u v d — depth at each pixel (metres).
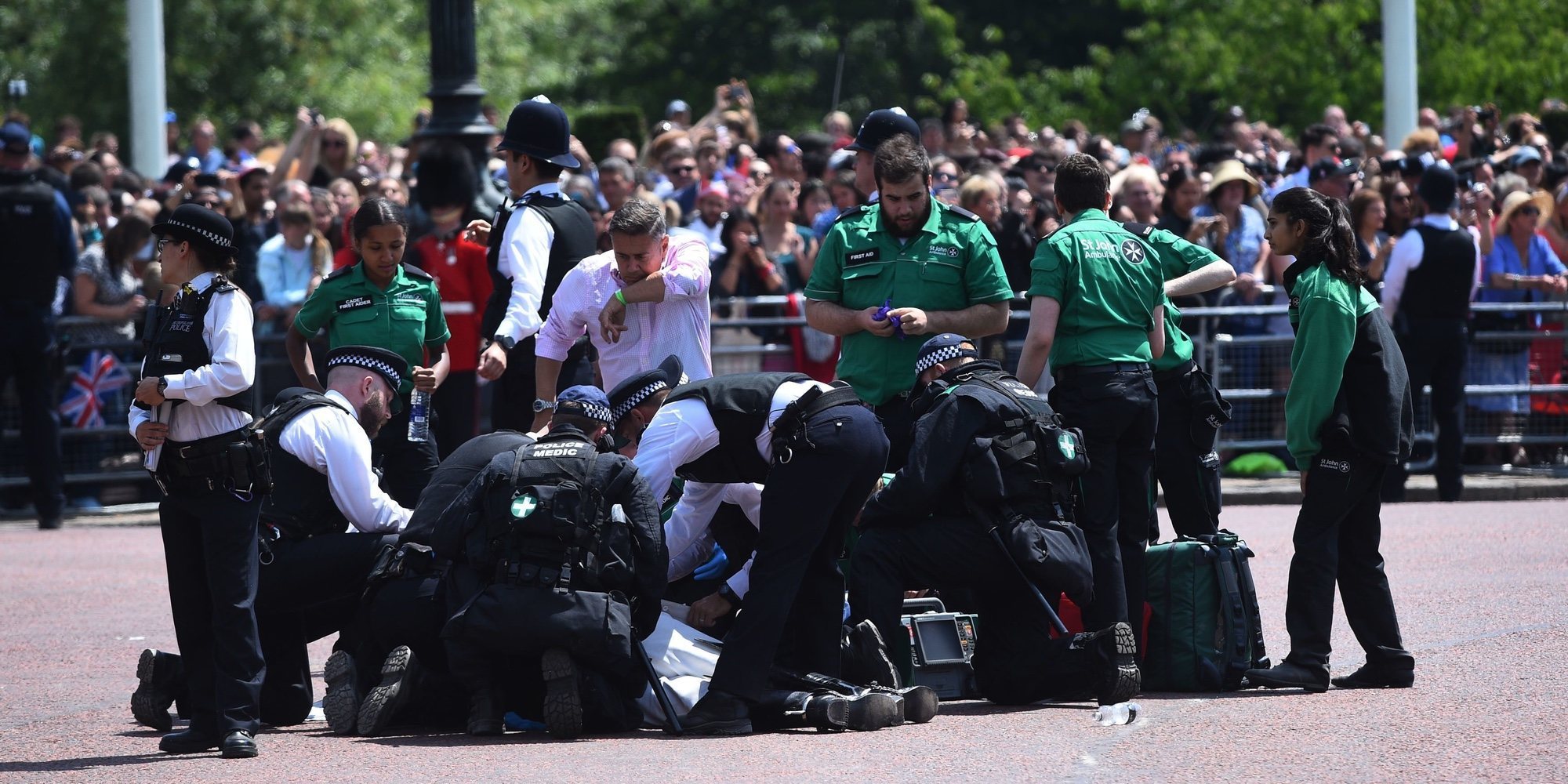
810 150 50.81
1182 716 21.52
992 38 124.06
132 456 44.34
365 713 21.25
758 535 21.30
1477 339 45.12
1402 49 60.16
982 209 40.69
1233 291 44.44
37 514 43.09
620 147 49.88
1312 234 22.89
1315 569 22.88
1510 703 21.52
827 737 20.70
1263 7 105.00
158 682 21.88
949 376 22.55
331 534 22.41
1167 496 25.77
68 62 102.19
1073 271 23.42
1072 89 115.25
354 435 22.42
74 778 19.36
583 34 138.25
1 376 40.81
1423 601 29.17
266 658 22.38
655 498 21.20
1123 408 23.14
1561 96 93.38
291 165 49.25
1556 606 28.22
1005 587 22.11
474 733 21.08
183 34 103.69
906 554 22.02
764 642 20.91
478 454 22.23
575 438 21.19
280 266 42.31
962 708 22.64
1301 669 22.92
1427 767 18.31
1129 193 39.72
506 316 26.69
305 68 105.25
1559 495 43.94
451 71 40.19
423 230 38.84
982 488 21.67
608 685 21.08
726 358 43.19
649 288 24.58
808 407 21.02
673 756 19.69
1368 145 59.66
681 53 131.12
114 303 44.00
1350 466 22.69
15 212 40.06
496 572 20.66
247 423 20.23
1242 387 44.38
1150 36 112.44
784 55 128.62
